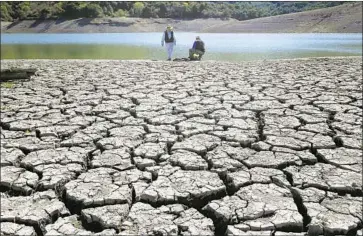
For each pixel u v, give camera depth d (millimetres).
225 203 2768
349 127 4445
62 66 10375
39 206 2814
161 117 4941
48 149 3893
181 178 3168
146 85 7223
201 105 5531
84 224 2684
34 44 22422
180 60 11961
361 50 16312
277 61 11000
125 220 2619
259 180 3107
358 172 3256
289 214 2619
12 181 3186
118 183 3096
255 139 4086
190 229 2510
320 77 7809
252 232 2457
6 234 2508
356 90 6445
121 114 5141
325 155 3613
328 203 2770
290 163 3463
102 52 16688
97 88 7016
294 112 5117
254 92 6375
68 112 5305
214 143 3955
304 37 27406
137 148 3846
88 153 3801
